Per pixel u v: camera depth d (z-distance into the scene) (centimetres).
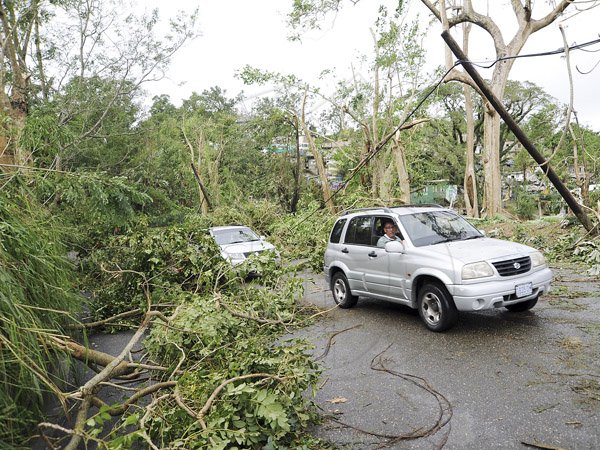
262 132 2995
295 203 2958
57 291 496
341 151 2639
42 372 375
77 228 807
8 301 361
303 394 492
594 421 381
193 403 375
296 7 1847
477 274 618
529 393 444
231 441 339
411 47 2089
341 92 2159
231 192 2894
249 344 474
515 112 4575
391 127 2161
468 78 2139
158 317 533
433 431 391
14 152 809
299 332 731
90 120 2214
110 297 802
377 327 720
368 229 816
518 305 715
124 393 527
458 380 491
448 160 4391
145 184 2447
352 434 397
